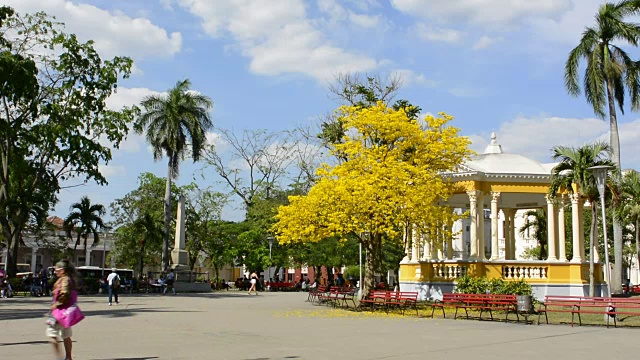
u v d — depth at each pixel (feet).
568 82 125.59
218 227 212.02
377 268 103.19
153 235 187.21
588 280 109.91
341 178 96.32
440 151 99.86
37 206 159.12
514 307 78.79
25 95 116.88
